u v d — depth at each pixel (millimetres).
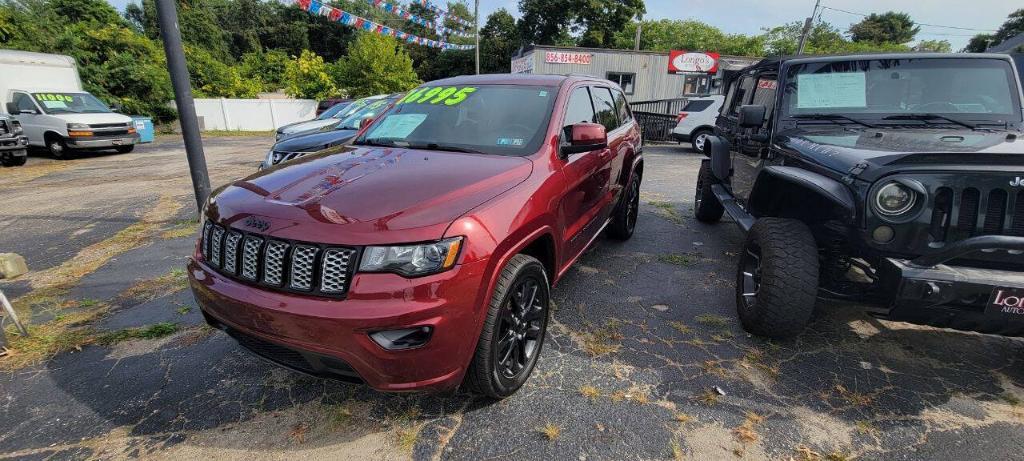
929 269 2330
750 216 3990
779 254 2828
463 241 2076
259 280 2150
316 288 2029
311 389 2646
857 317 3447
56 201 7566
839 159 2768
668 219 6199
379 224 2031
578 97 3689
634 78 23859
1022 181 2332
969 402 2543
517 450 2225
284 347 2166
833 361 2904
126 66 20844
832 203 2688
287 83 30172
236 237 2238
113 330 3291
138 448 2238
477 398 2582
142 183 9227
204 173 5004
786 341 3129
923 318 2443
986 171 2359
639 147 5184
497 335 2311
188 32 48094
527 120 3203
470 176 2488
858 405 2516
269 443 2270
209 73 27625
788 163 3359
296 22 60562
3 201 7629
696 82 24328
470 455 2197
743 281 3268
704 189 5699
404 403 2533
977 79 3594
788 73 3881
